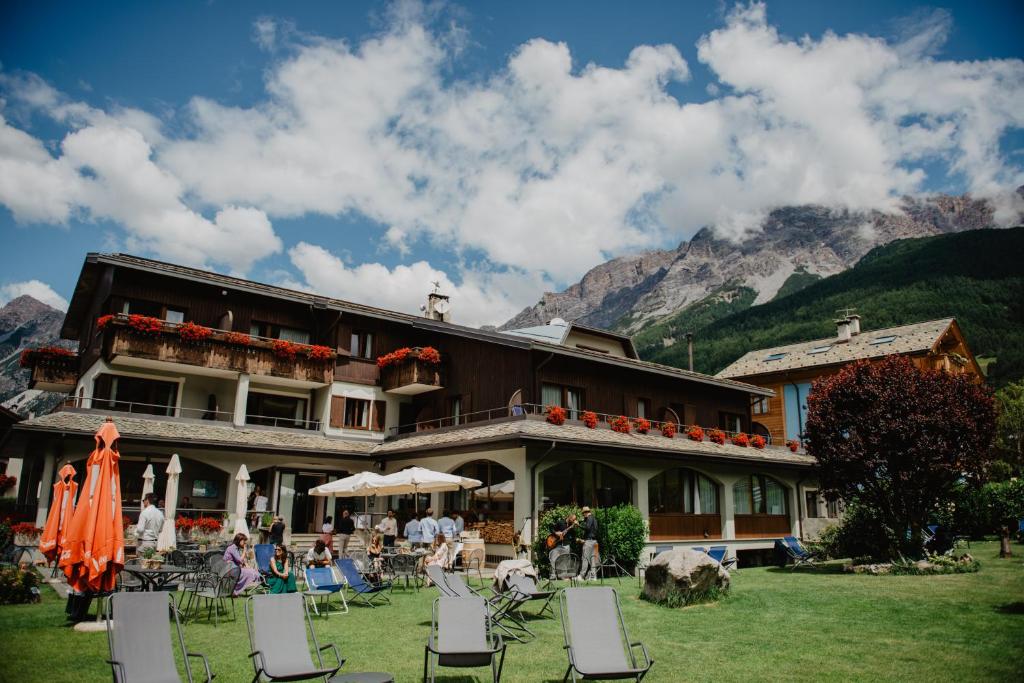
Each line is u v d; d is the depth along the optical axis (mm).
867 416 17781
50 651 8844
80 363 27422
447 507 22500
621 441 20656
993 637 9711
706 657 8883
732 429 30391
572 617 7512
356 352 27828
